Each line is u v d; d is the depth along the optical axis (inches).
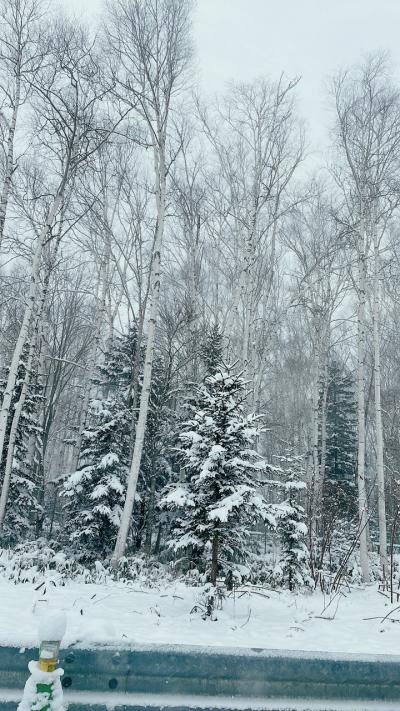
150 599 305.4
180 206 800.9
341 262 848.3
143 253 766.5
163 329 812.0
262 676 128.1
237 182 792.3
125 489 590.2
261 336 762.2
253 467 281.4
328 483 756.6
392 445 933.8
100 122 625.6
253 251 696.4
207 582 295.0
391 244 684.7
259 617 282.5
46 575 355.3
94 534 553.0
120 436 629.3
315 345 874.8
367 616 314.5
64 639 123.3
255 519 285.3
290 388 1243.8
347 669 132.1
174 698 123.3
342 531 655.1
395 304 1003.9
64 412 1256.8
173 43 611.2
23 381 575.5
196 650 128.2
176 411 742.5
